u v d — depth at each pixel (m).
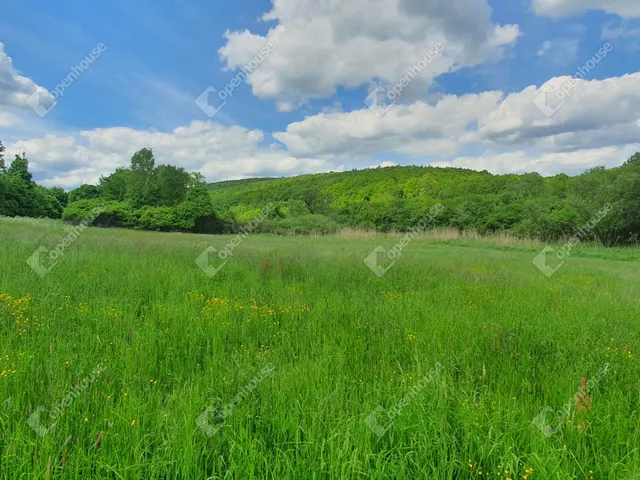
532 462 2.24
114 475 2.14
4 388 2.74
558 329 4.83
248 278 8.33
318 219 41.22
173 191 47.97
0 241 11.84
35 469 2.01
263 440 2.42
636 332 4.97
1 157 39.44
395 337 4.57
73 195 52.19
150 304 5.82
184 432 2.35
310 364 3.51
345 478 2.03
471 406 2.76
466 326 4.86
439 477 2.19
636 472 2.15
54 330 4.27
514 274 10.41
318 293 7.01
